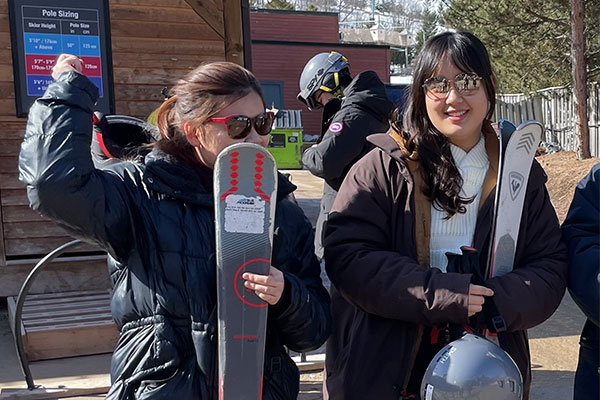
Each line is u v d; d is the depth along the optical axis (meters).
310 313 1.70
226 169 1.57
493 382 1.69
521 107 18.14
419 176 2.01
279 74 23.17
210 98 1.63
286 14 25.34
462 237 2.04
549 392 3.58
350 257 1.98
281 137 16.78
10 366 4.00
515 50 16.39
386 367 1.99
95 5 5.08
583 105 14.02
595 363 2.16
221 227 1.57
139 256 1.65
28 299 4.93
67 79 1.64
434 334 1.96
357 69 24.53
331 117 3.37
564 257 2.08
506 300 1.88
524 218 2.04
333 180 3.12
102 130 2.11
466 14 16.39
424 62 1.99
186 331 1.62
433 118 2.00
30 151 1.58
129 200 1.67
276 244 1.74
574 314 5.08
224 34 5.58
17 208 5.15
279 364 1.72
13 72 4.97
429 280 1.86
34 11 4.93
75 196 1.56
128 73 5.31
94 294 5.12
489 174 2.06
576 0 14.02
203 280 1.63
